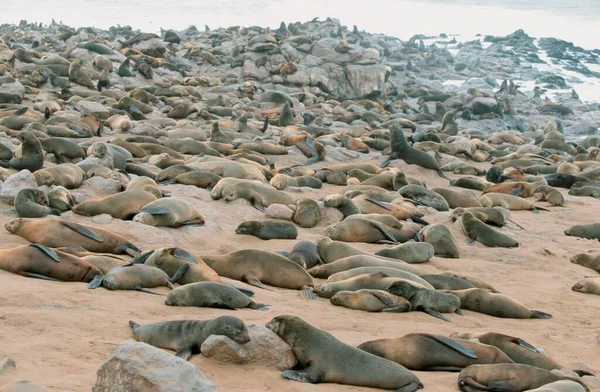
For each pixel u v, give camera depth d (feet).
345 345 21.80
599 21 281.13
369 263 34.58
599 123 136.56
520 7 318.86
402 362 22.91
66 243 33.01
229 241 39.29
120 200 39.88
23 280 28.19
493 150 89.56
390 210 47.09
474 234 45.85
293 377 20.99
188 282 30.04
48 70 95.20
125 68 109.91
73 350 21.48
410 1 325.42
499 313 31.81
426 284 32.58
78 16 258.37
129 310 25.98
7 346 21.26
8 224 33.88
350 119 107.65
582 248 46.88
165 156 57.98
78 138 65.10
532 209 58.34
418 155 69.36
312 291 31.42
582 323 31.99
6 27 190.29
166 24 249.55
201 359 21.59
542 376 21.58
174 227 39.55
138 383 16.78
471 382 21.31
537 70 188.03
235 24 255.29
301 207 44.78
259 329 22.03
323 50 136.05
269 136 80.53
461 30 267.59
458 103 135.13
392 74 160.15
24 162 47.52
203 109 92.58
